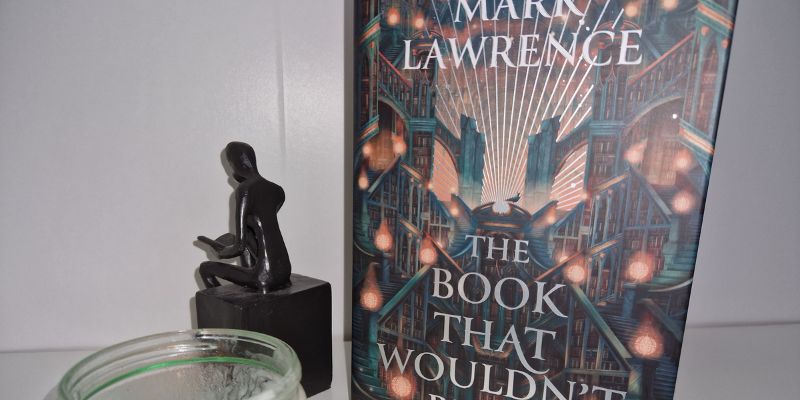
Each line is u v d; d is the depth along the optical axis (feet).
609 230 0.92
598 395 0.99
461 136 0.97
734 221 1.72
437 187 1.00
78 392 0.81
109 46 1.53
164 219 1.66
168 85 1.58
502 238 0.98
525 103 0.92
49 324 1.68
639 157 0.88
